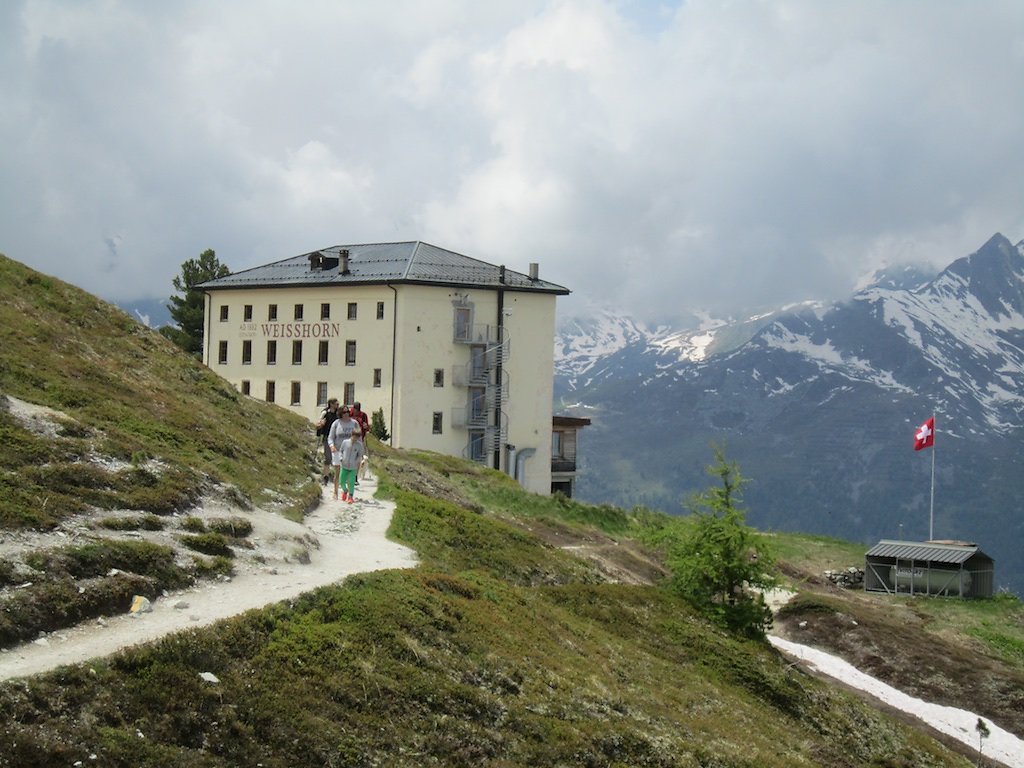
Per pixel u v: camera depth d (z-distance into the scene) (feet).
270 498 122.83
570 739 76.69
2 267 162.91
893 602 235.81
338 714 66.03
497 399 326.03
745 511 154.10
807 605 200.34
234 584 83.05
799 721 122.83
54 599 66.33
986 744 148.05
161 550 80.79
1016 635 214.48
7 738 50.06
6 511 76.59
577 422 353.10
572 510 223.10
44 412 105.09
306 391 328.70
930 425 279.08
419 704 72.18
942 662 177.78
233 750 58.08
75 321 159.22
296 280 331.16
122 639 64.28
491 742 71.61
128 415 125.29
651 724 88.63
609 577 160.25
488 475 248.32
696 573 152.97
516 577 134.41
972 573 246.06
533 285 335.26
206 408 153.48
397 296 312.09
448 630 87.40
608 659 107.96
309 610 78.48
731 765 86.48
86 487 90.53
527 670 87.35
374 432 298.56
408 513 140.87
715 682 122.72
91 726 53.88
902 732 133.59
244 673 65.41
